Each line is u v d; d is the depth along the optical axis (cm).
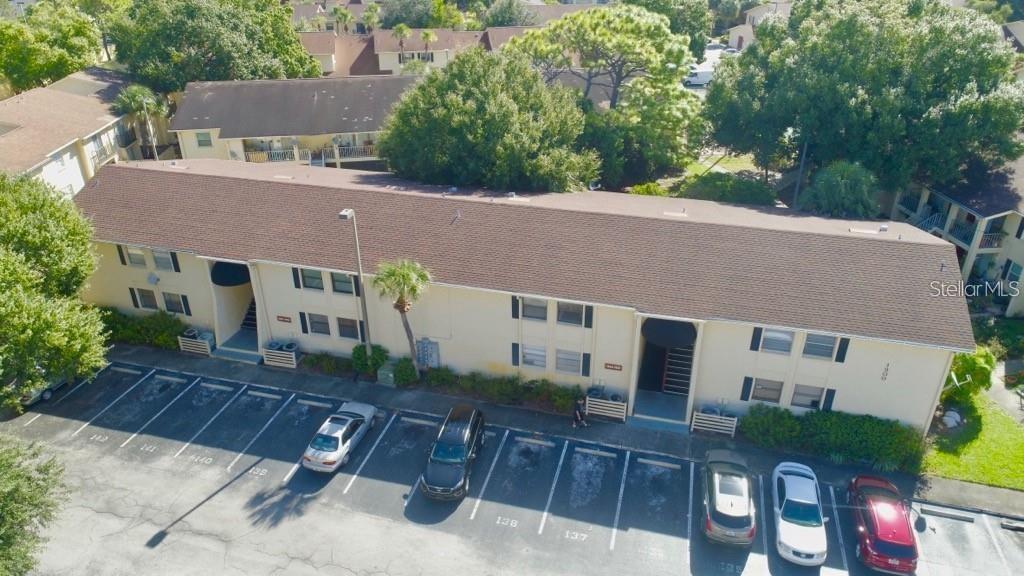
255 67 6494
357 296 3319
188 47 6331
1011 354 3616
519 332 3169
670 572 2412
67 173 5062
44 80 6612
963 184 4262
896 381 2834
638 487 2769
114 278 3681
